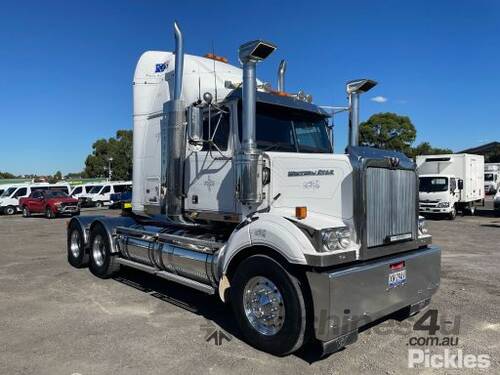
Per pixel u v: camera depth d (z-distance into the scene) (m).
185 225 6.47
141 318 5.64
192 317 5.69
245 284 4.69
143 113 7.18
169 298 6.58
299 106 5.89
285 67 6.80
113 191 38.44
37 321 5.52
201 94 6.02
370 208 4.55
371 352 4.56
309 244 4.17
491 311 5.90
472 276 8.04
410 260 4.89
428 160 23.50
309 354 4.51
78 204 27.69
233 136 5.43
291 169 4.91
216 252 5.37
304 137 5.96
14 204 31.83
